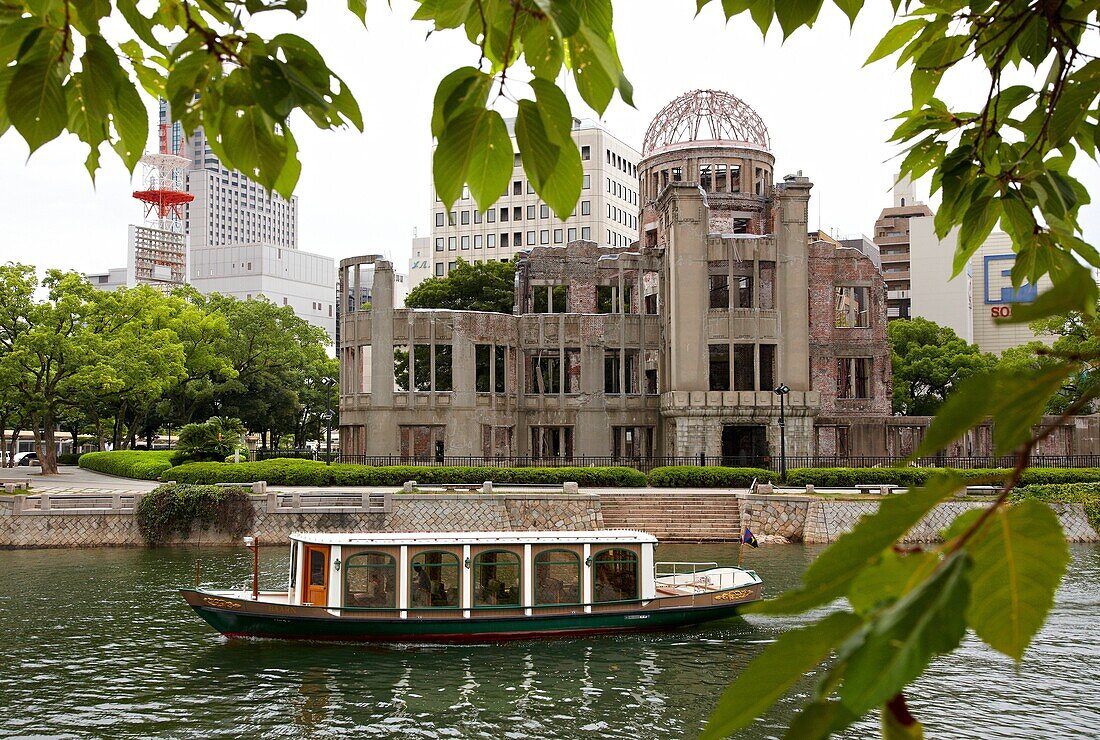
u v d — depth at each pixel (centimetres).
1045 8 306
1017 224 384
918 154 426
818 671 1964
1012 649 163
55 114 288
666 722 1752
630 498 4447
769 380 6309
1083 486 4375
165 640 2347
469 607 2395
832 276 6656
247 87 303
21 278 5878
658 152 7438
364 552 2408
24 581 3161
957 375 8338
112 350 6088
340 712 1806
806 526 4219
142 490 4753
